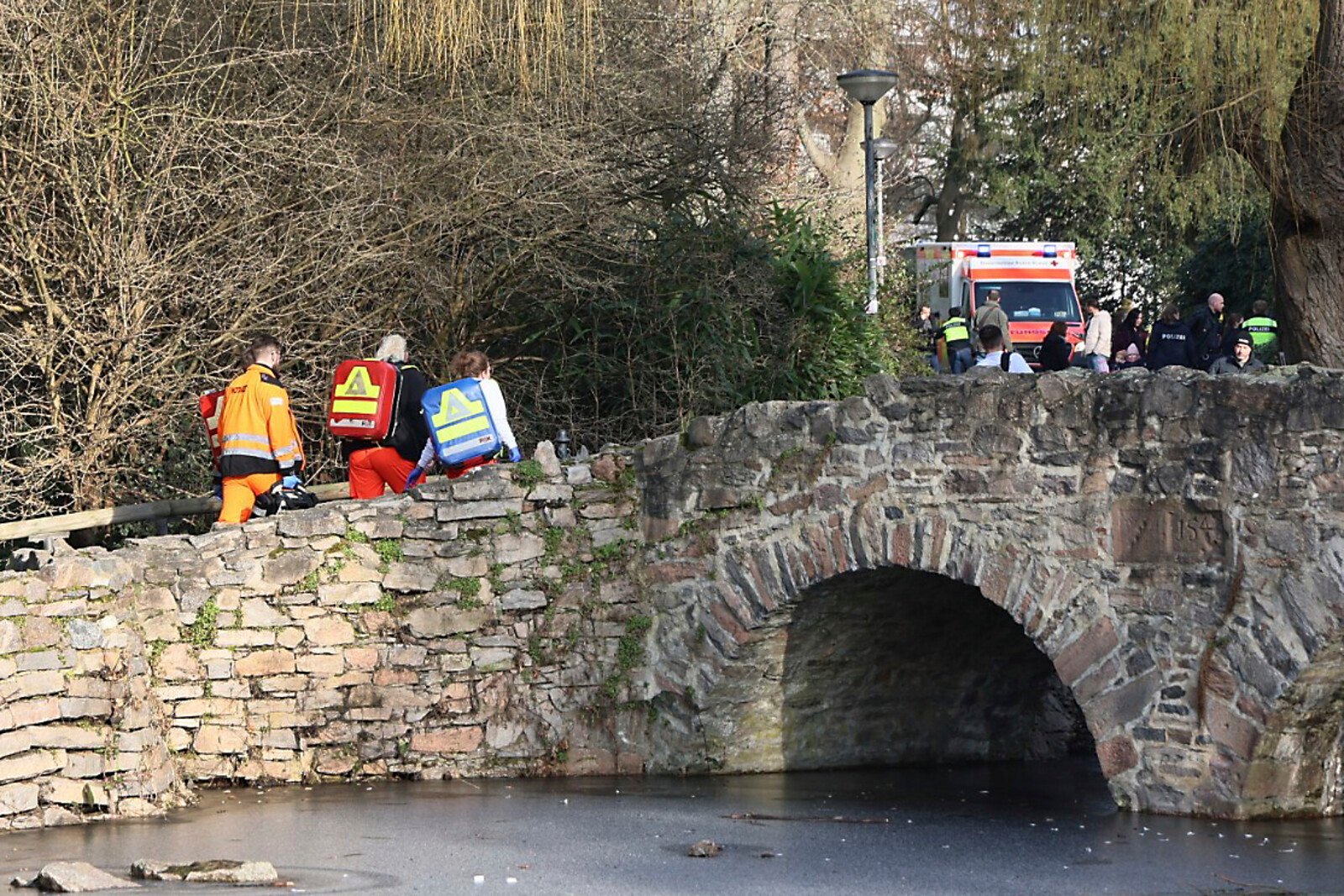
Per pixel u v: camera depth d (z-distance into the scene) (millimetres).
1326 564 13953
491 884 12539
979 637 19172
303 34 20594
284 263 19562
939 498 16125
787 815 15602
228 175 18859
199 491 19953
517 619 17906
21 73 18141
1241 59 22031
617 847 14031
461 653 17750
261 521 17312
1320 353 22828
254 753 17125
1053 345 30125
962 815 15641
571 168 20781
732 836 14594
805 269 23750
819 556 16891
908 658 18891
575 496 18094
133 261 18234
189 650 16953
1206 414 14625
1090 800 16547
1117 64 23188
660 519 17984
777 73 29719
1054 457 15469
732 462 17516
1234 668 14500
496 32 20719
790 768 18578
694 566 17766
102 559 15523
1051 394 15508
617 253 22188
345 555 17500
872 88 26766
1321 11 21938
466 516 17797
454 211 20641
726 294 22656
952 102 45156
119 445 19141
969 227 57250
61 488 19078
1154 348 28172
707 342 22641
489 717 17797
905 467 16344
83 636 15125
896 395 16406
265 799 16328
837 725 18891
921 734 19594
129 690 15414
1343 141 21969
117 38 18594
